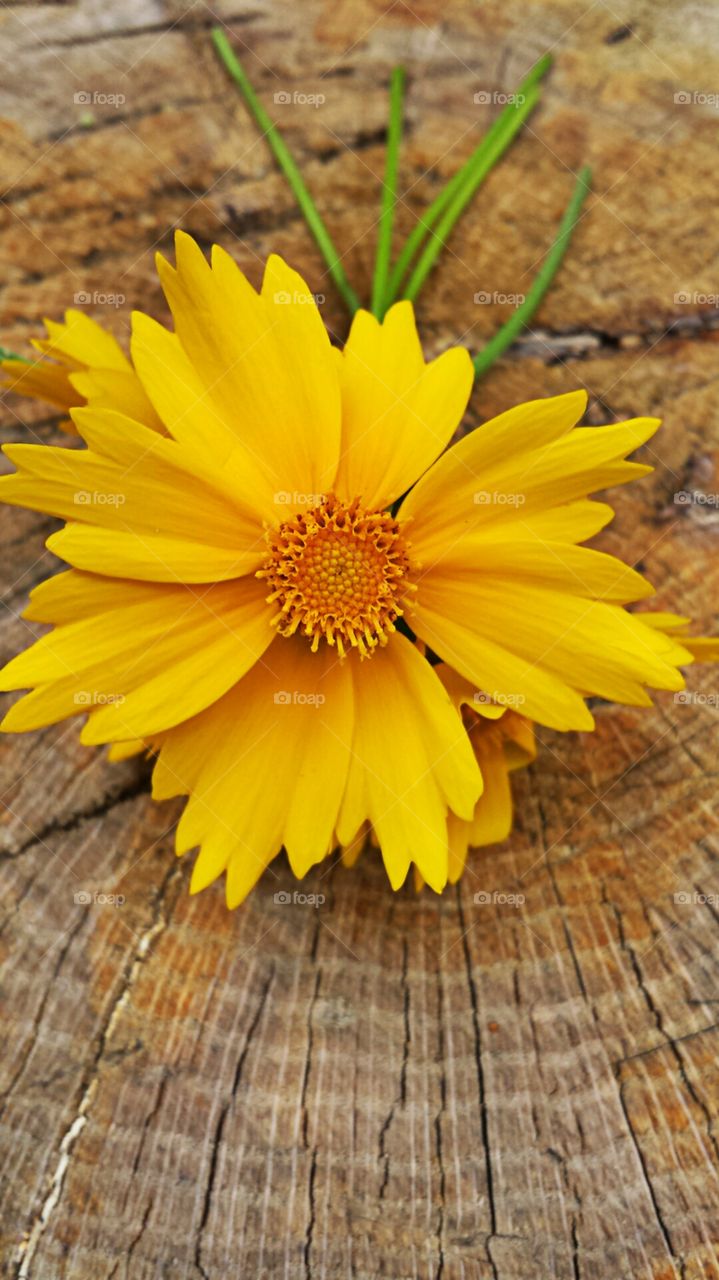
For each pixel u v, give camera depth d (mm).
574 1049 94
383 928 99
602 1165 90
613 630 85
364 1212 89
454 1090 93
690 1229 88
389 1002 96
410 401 89
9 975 96
